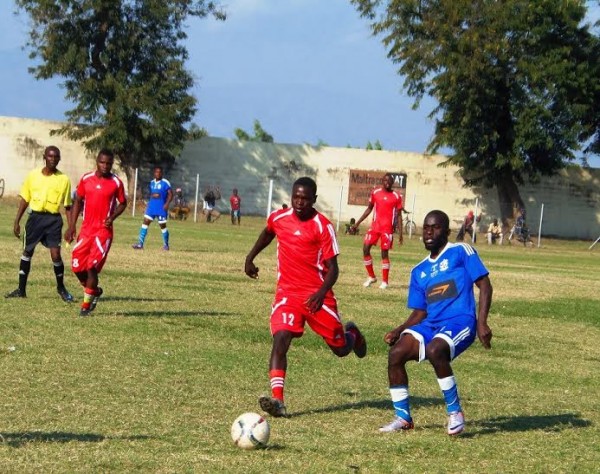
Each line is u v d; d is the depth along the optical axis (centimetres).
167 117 7169
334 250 1086
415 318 1023
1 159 7488
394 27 7325
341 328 1107
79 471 784
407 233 7681
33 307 1767
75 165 7619
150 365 1295
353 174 7869
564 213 8050
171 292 2181
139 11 7350
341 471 836
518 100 7112
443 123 7462
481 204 7931
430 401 1198
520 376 1449
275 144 7856
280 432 970
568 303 2577
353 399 1177
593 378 1475
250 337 1606
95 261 1688
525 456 938
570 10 7000
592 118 7494
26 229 1873
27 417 965
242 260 3259
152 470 803
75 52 7144
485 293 991
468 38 6962
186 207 7275
